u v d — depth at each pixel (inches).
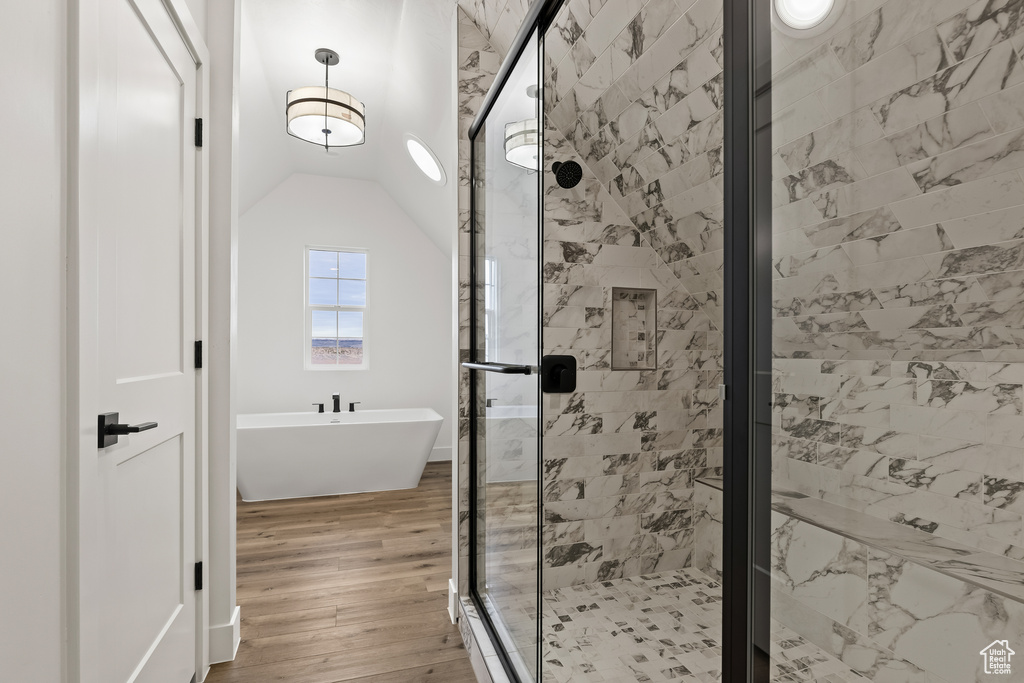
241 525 122.4
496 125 71.2
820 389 20.6
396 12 92.1
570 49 71.3
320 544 111.1
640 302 86.7
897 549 16.7
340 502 140.8
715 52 57.1
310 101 105.5
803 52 22.1
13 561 29.0
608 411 84.8
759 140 24.7
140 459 49.2
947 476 15.3
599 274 85.4
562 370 54.3
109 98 42.0
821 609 20.2
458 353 84.4
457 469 83.0
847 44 19.9
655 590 83.4
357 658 69.9
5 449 28.2
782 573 22.5
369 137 151.9
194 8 64.0
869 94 19.0
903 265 17.4
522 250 59.9
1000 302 14.6
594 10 63.5
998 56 15.1
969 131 15.7
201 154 66.1
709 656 67.1
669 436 87.5
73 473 35.8
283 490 143.6
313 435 141.6
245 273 167.6
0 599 27.6
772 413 23.4
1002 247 14.7
